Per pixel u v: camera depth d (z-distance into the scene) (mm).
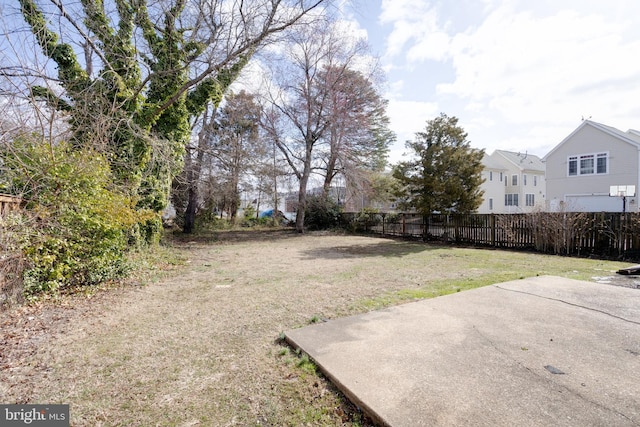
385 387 2055
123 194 6148
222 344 2926
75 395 2135
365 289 4824
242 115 17250
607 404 1834
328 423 1836
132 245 7488
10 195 4059
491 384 2064
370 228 15930
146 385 2252
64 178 4578
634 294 4102
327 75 15727
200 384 2256
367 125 16641
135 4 7617
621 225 7289
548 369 2246
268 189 19672
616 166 15469
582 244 7949
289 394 2117
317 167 17906
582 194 16766
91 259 4949
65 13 6305
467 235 11031
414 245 11117
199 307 4074
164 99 8781
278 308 3971
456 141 10938
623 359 2373
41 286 4238
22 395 2135
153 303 4262
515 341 2723
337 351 2621
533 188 27547
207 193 16672
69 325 3439
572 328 2979
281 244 11812
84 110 5926
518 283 4793
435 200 11070
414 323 3223
